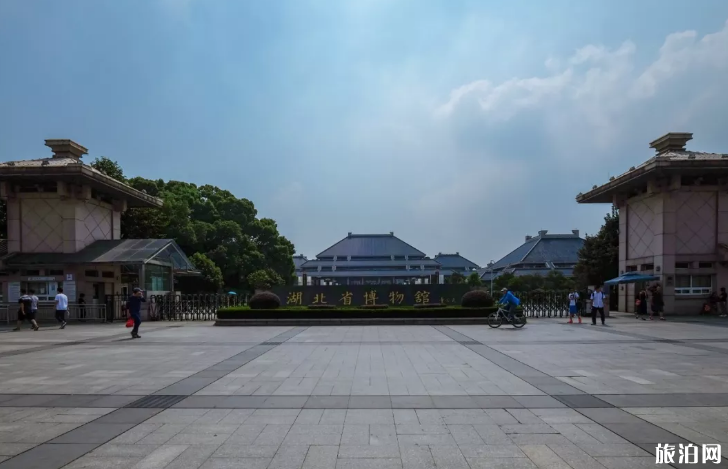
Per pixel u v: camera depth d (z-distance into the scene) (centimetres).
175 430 606
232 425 624
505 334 1738
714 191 2553
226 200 4625
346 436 577
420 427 609
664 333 1725
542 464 488
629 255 2905
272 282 4141
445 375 945
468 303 2372
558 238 6838
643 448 530
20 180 2442
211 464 494
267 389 832
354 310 2286
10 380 925
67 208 2488
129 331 1964
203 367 1060
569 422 625
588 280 3753
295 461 500
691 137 2708
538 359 1139
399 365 1067
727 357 1155
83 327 2150
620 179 2712
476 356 1195
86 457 516
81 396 791
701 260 2522
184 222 3862
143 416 670
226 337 1714
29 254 2458
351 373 973
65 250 2477
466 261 8994
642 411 675
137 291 1722
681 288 2538
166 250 2630
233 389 834
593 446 537
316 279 6931
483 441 556
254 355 1244
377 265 6938
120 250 2506
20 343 1549
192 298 2620
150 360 1168
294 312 2273
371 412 680
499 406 707
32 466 492
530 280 4828
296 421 639
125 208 2938
